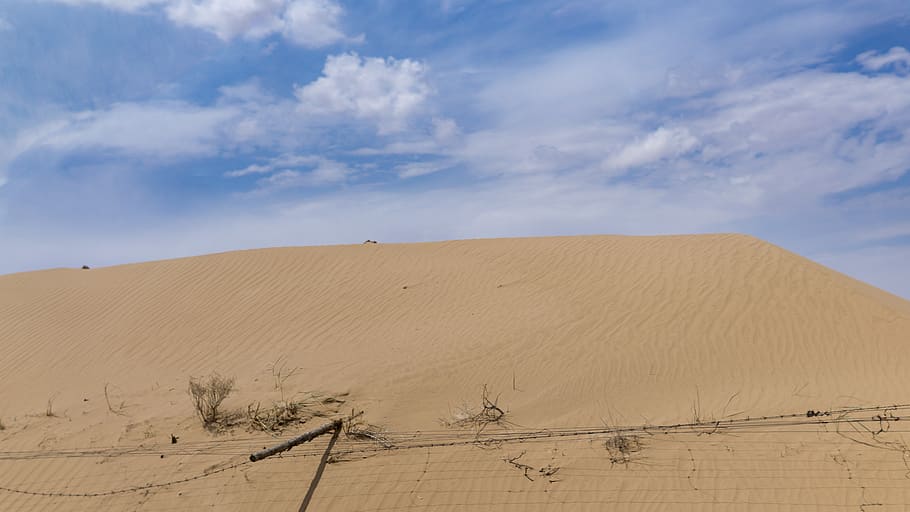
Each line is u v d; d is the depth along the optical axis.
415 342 15.35
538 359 14.25
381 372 13.52
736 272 17.70
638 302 16.97
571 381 13.17
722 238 20.14
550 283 18.81
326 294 18.66
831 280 16.91
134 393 13.20
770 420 10.49
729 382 12.82
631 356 14.26
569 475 9.38
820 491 8.54
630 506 8.67
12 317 17.92
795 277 17.12
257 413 11.47
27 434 11.53
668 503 8.64
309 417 11.43
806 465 9.06
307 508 8.98
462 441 10.47
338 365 14.05
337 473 9.62
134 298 18.89
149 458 10.37
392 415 11.56
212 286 19.42
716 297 16.66
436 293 18.59
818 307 15.79
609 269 19.31
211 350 15.47
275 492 9.28
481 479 9.40
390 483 9.37
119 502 9.34
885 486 8.44
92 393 13.38
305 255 21.72
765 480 8.87
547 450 10.10
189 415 11.74
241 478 9.61
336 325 16.67
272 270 20.45
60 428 11.68
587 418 11.30
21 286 20.50
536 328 15.86
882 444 9.31
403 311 17.47
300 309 17.70
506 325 16.16
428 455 10.02
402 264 20.94
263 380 13.39
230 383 12.29
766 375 13.09
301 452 10.20
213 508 9.06
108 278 20.80
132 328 16.95
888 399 11.00
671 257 19.38
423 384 13.02
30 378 14.48
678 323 15.68
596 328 15.72
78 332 16.88
